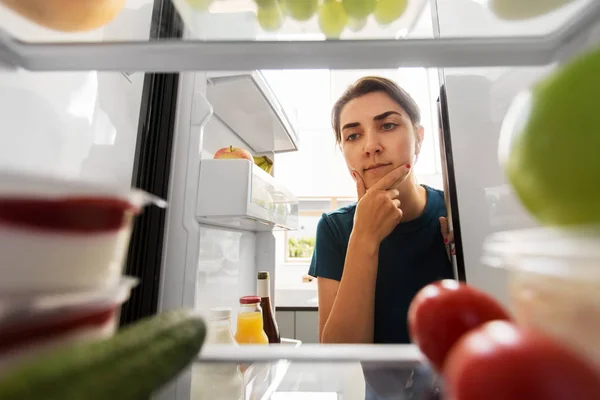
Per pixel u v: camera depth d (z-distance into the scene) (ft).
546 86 0.48
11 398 0.35
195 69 0.92
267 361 1.11
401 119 2.35
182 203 1.67
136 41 0.85
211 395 1.12
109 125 1.34
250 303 1.95
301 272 6.66
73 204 0.56
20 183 0.51
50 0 0.75
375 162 2.34
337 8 0.95
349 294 2.07
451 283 0.85
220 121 2.87
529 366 0.38
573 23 0.80
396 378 1.01
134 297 1.44
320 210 7.11
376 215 2.16
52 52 0.85
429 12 1.59
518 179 0.54
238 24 1.02
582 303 0.48
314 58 0.88
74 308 0.57
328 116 6.91
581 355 0.41
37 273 0.52
